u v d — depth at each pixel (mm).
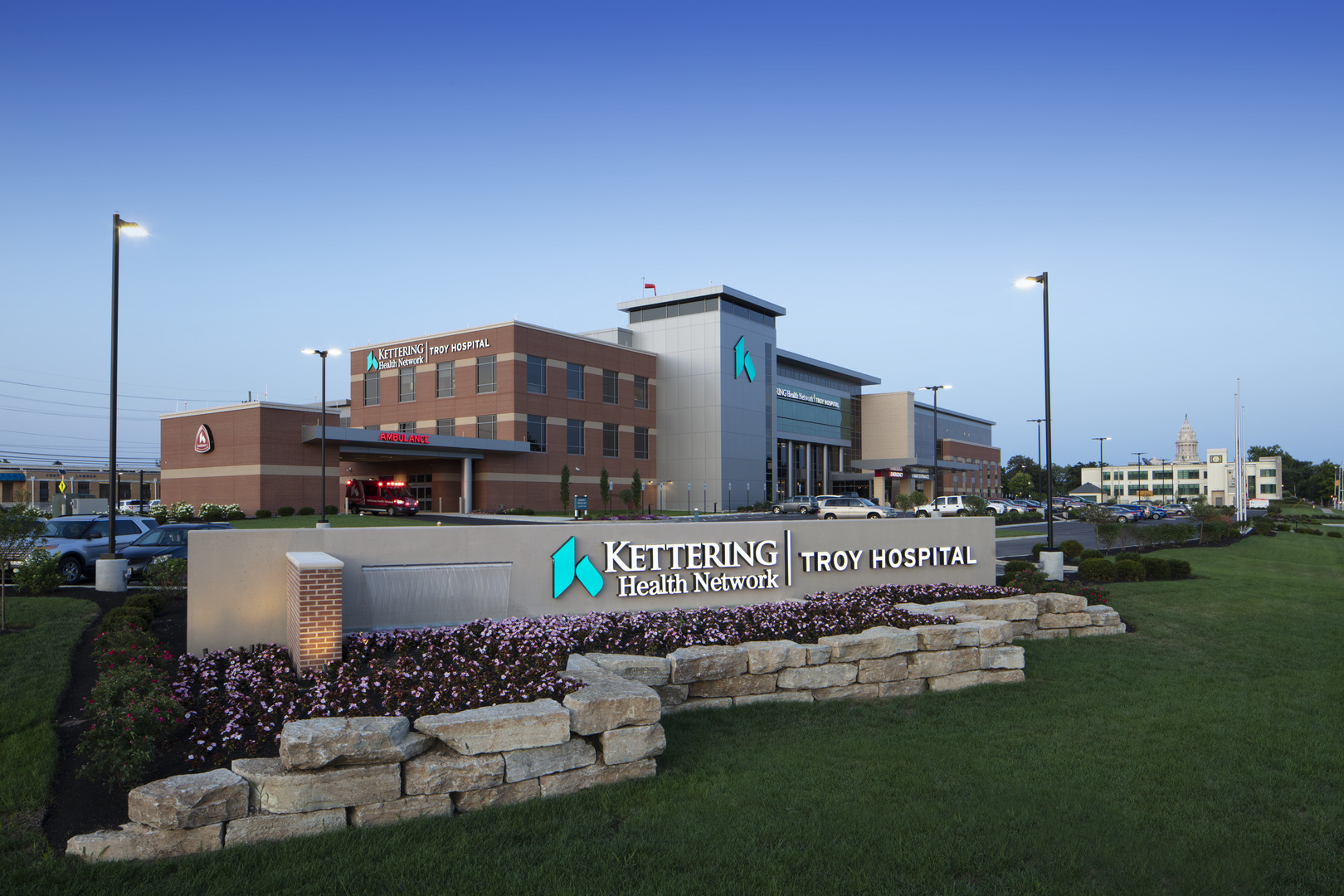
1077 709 9773
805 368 85625
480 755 6719
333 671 9055
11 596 17469
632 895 5289
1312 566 28266
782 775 7445
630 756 7367
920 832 6242
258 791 6129
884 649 10391
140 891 5285
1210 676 11469
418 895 5270
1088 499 122625
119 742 6848
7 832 6113
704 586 14312
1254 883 5520
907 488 92875
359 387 65250
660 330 69000
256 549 11180
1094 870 5707
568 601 13188
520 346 57062
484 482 55531
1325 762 7793
